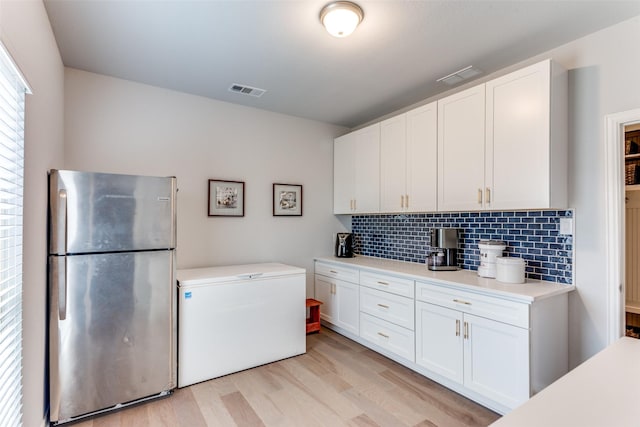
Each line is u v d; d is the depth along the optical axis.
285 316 2.92
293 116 3.74
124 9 1.81
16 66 1.27
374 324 3.02
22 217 1.40
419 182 2.90
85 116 2.60
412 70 2.60
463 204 2.54
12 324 1.33
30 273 1.57
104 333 2.04
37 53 1.65
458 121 2.58
